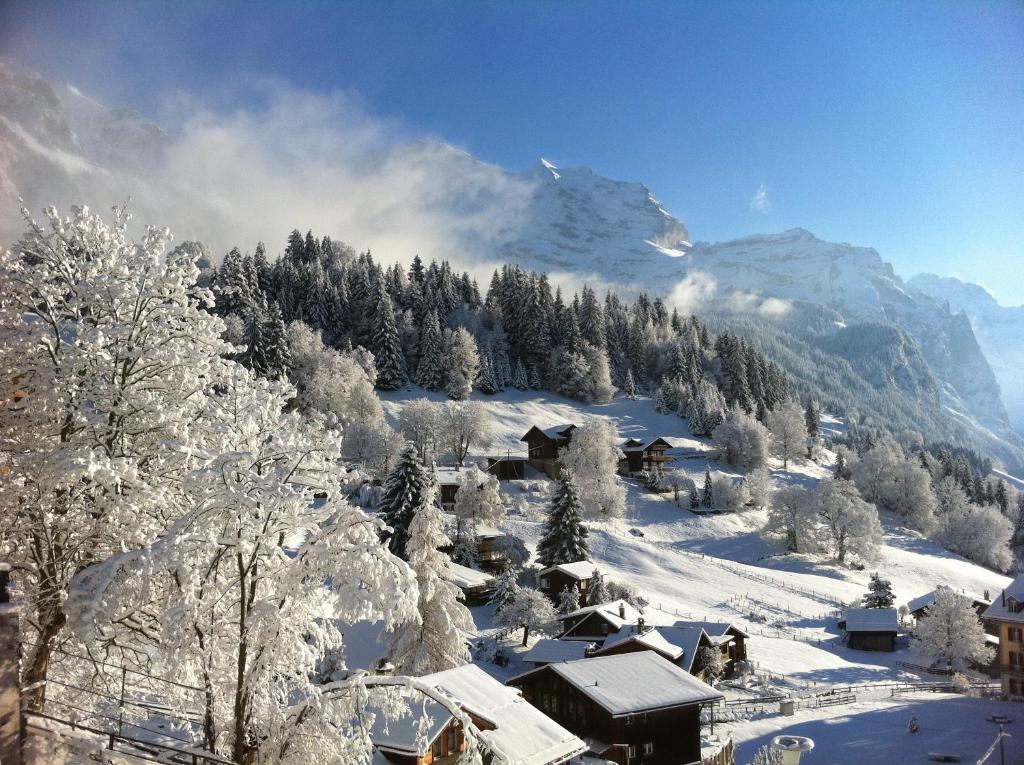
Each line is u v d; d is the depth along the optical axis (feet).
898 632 262.47
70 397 48.11
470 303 637.71
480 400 510.99
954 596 225.56
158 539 39.27
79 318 51.08
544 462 410.72
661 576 270.26
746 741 140.97
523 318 593.42
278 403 51.26
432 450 389.19
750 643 217.56
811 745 58.70
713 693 118.73
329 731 41.75
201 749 43.32
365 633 118.73
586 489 342.85
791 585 290.35
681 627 177.99
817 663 210.79
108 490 46.16
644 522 359.05
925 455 643.04
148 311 53.57
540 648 161.79
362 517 42.65
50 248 52.06
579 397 561.84
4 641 31.60
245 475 41.34
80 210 52.60
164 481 50.01
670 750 115.65
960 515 429.79
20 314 49.37
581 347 587.27
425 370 498.69
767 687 181.68
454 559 230.89
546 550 233.55
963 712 165.58
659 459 438.81
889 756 135.85
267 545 41.32
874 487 469.16
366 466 310.24
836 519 347.56
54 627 46.21
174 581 41.96
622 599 212.64
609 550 286.87
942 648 221.87
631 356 654.12
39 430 49.55
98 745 37.60
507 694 89.35
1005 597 209.05
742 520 380.78
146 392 51.67
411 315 545.03
